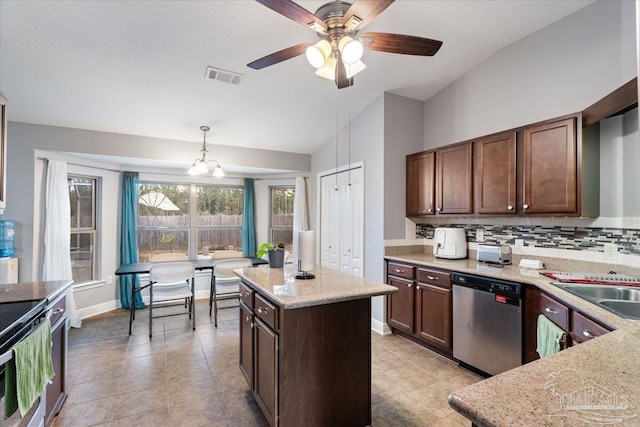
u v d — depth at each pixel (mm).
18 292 2021
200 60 2781
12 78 2791
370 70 3193
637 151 2084
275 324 1797
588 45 2400
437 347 3039
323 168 4773
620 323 1363
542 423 656
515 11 2500
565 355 1008
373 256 3715
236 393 2367
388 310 3500
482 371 2588
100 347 3168
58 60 2637
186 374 2641
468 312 2658
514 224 2980
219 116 3768
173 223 5051
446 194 3242
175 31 2436
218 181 5285
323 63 1834
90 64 2717
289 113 3850
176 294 3660
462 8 2453
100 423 2021
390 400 2273
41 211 3600
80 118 3520
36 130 3529
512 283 2346
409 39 1855
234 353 3043
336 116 4000
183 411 2150
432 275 3012
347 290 1885
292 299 1691
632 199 2123
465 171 3055
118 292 4512
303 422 1789
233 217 5461
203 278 5145
